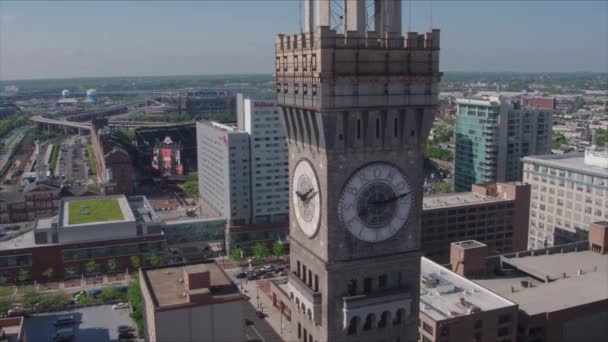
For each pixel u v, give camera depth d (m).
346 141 60.88
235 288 78.75
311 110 60.19
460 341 116.81
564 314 125.25
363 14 60.62
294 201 70.81
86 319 174.88
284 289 156.88
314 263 66.56
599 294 132.62
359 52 58.19
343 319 64.62
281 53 65.38
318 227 64.88
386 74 59.66
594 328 130.25
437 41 61.41
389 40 59.38
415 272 67.31
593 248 165.88
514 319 122.19
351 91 58.75
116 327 168.75
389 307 65.62
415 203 65.88
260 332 155.75
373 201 63.88
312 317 66.19
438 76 62.16
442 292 130.38
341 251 63.53
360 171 62.44
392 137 62.75
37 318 176.00
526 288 139.25
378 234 64.81
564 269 150.75
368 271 65.00
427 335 117.06
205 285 75.75
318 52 57.09
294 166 69.44
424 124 63.28
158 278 84.00
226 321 74.88
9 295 192.38
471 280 145.88
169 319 72.31
